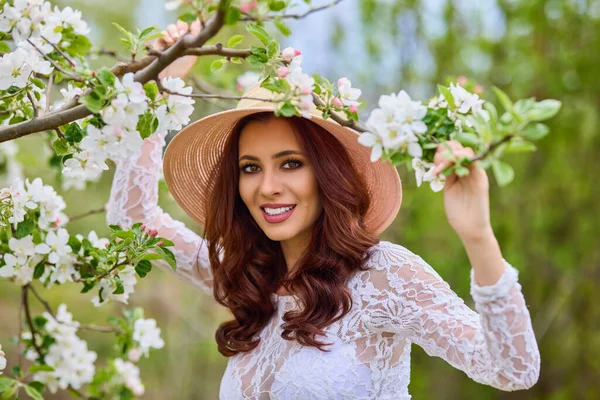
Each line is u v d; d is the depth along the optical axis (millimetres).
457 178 1419
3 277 2025
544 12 5176
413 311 1828
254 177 1969
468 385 6086
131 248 1780
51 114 1586
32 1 1661
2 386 1965
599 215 5695
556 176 5641
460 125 1461
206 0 1398
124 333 2439
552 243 5816
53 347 2355
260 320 2068
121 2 5902
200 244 2227
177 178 2256
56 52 1761
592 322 6000
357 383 1886
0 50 1692
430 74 5262
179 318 6891
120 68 1655
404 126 1382
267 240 2129
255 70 3418
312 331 1887
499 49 5289
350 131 1909
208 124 2076
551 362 6145
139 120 1541
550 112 1266
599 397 6012
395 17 5188
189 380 6953
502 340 1432
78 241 1920
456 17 5246
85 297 6875
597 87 5230
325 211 1954
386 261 1927
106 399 2496
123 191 2244
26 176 3363
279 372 1930
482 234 1400
